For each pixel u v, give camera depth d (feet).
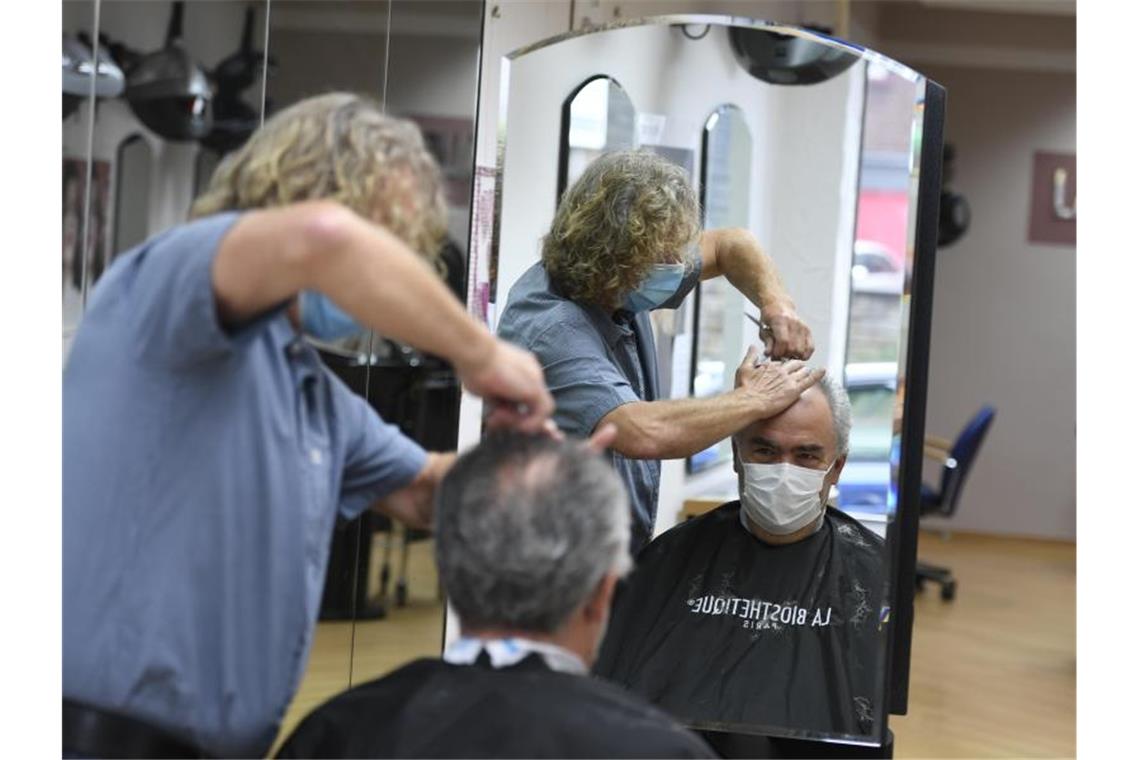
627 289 7.51
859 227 7.39
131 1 6.41
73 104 6.24
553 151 7.59
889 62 7.29
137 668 4.86
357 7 7.06
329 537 5.39
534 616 4.75
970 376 28.60
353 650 7.40
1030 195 28.09
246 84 6.75
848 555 7.27
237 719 5.02
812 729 7.26
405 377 7.39
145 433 4.84
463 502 4.75
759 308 7.78
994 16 27.32
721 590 7.50
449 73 7.43
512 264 7.53
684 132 7.89
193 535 4.88
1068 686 17.52
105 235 6.34
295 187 4.90
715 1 12.32
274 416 5.01
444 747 4.72
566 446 4.87
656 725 4.71
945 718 15.79
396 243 4.48
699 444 7.35
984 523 28.94
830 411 7.30
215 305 4.58
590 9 9.29
